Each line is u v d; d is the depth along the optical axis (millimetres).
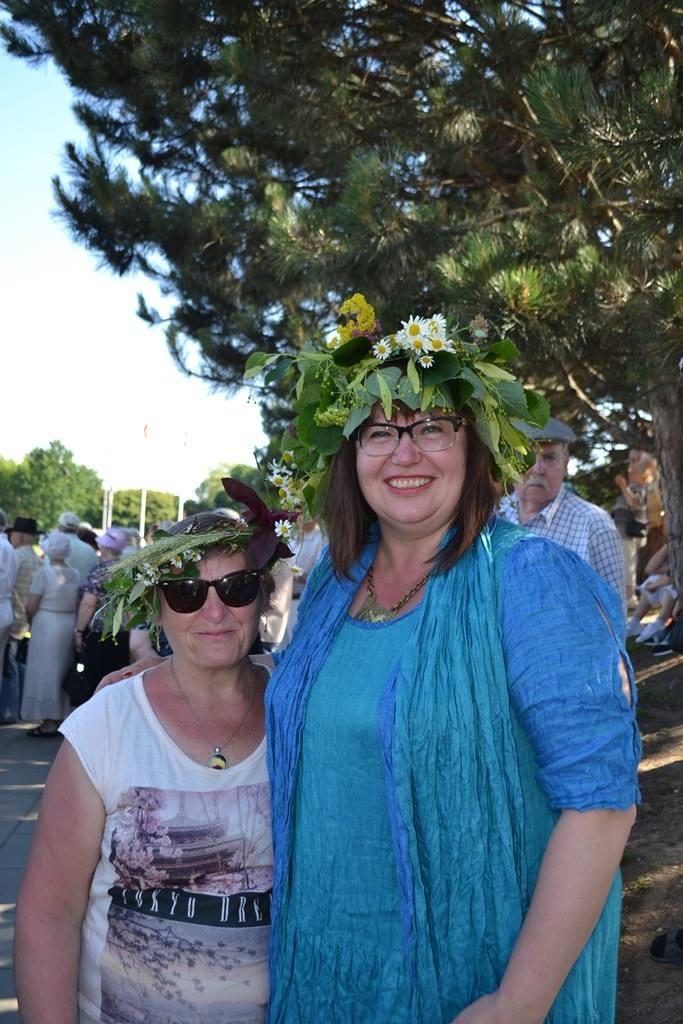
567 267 5871
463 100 7027
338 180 8930
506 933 1616
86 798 1879
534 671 1586
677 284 5613
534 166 7699
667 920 3795
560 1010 1649
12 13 9500
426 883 1640
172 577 1946
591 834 1529
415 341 1753
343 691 1736
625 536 11656
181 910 1836
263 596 2080
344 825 1707
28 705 8234
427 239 6766
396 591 1849
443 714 1635
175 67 8211
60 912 1880
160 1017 1815
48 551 8328
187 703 1951
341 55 7699
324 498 2033
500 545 1749
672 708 7133
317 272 6961
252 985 1829
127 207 11094
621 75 6852
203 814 1858
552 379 8781
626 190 6691
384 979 1672
